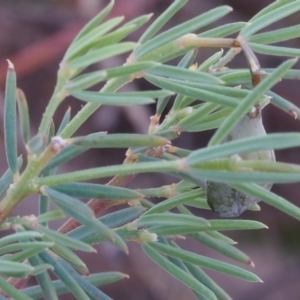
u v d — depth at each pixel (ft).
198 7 3.38
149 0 3.08
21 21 3.35
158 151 0.92
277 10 0.87
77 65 0.77
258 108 0.82
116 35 0.78
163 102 0.95
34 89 3.20
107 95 0.78
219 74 0.93
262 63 3.33
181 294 2.78
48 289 0.85
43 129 0.79
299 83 3.29
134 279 2.76
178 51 0.84
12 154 0.83
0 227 0.82
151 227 0.91
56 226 2.47
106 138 0.80
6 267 0.79
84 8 3.11
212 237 0.91
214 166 0.76
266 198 0.78
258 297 2.95
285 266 3.05
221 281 2.97
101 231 0.79
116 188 0.84
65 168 2.93
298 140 0.74
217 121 0.91
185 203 0.96
